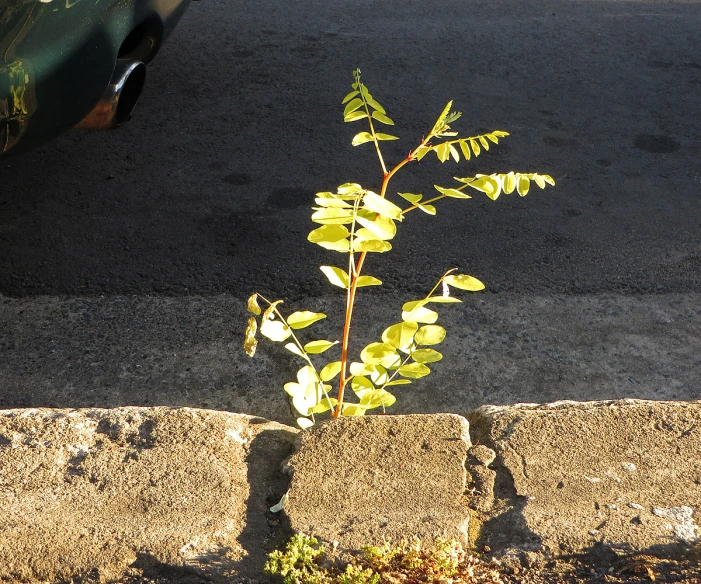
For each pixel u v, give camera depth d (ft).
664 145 8.63
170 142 8.35
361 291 6.37
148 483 3.92
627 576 3.65
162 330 6.01
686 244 6.98
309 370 4.31
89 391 5.58
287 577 3.62
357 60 10.31
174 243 6.84
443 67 10.22
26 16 4.83
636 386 5.69
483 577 3.66
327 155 8.25
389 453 4.04
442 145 4.24
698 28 11.77
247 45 10.60
